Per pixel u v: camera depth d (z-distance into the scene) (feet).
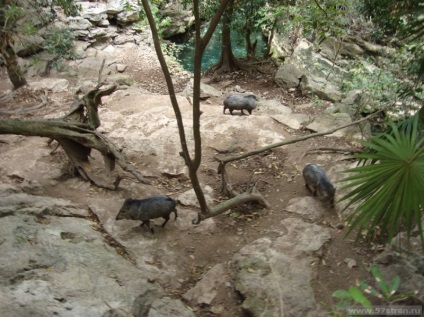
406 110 30.32
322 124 29.99
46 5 37.06
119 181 21.91
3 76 38.81
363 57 38.37
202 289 16.52
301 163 25.61
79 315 13.32
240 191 23.02
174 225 20.08
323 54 40.32
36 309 13.07
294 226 19.79
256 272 16.81
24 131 21.35
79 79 39.81
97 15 47.96
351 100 33.27
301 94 38.45
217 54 53.47
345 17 37.11
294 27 43.91
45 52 41.88
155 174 24.25
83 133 22.43
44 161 24.30
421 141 11.39
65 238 17.67
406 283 15.84
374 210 11.02
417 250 17.37
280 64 45.01
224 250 18.93
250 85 41.19
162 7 55.26
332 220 20.53
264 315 14.87
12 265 14.88
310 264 17.38
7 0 33.94
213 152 26.45
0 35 32.94
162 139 26.94
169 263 17.78
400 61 32.86
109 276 15.66
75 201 21.20
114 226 19.47
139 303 14.76
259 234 19.86
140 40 50.08
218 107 33.55
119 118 29.99
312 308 15.16
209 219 20.61
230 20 40.32
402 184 10.71
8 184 21.58
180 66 47.83
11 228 17.04
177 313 14.98
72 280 14.88
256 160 25.95
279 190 23.36
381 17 23.95
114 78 40.63
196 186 16.83
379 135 17.10
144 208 18.65
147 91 39.34
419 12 17.46
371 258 17.93
